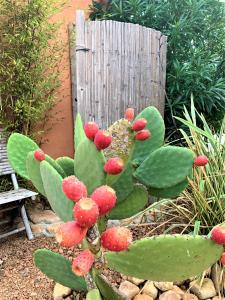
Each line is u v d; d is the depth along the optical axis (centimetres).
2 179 264
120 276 170
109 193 68
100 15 316
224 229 75
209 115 350
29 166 108
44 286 173
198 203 184
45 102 273
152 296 158
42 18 259
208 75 318
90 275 102
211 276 169
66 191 69
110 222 202
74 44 291
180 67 309
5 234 218
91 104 266
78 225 64
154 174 111
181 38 323
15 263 197
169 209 209
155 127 122
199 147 198
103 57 268
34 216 257
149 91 301
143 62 293
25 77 259
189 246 77
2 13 249
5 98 263
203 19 331
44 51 272
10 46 257
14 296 165
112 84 275
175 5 321
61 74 292
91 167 91
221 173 189
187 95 317
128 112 112
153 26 322
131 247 82
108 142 87
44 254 121
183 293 159
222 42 347
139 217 210
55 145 299
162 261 81
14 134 119
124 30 276
